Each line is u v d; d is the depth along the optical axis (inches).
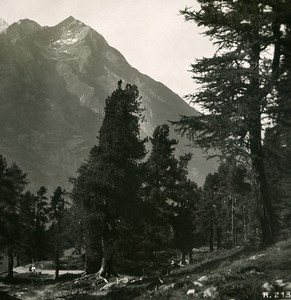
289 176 1238.9
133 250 1482.5
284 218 1376.7
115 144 1375.5
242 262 674.2
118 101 1421.0
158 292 626.5
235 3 709.3
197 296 519.8
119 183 1338.6
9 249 2016.5
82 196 1358.3
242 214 2279.8
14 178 2079.2
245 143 761.6
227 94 754.8
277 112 733.3
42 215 2682.1
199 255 2475.4
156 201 1508.4
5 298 767.7
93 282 1298.0
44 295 1295.5
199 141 789.9
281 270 563.5
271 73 724.7
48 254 2755.9
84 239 1396.4
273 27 740.7
